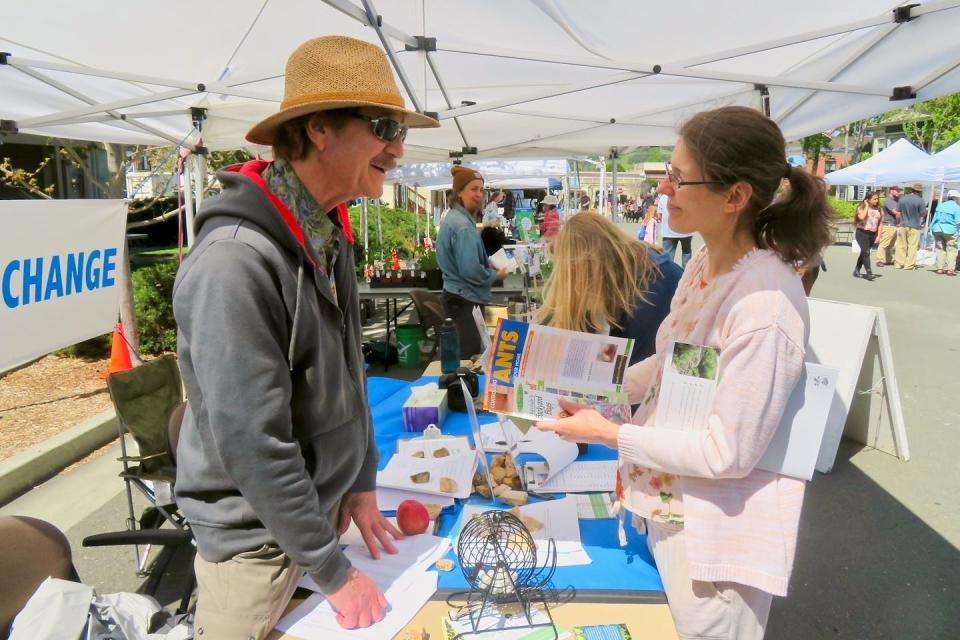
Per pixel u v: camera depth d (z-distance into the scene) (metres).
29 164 12.63
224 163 9.05
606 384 1.49
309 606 1.34
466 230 5.08
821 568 2.95
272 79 4.00
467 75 4.27
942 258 13.23
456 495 1.95
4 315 2.26
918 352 6.64
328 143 1.21
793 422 1.26
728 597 1.33
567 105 5.16
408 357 6.42
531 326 1.55
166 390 3.10
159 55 3.58
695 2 3.07
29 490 3.70
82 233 2.67
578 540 1.67
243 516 1.23
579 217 2.32
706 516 1.30
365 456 1.57
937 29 3.09
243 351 1.05
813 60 3.84
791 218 1.22
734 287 1.25
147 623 1.55
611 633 1.29
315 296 1.22
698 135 1.25
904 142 16.70
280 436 1.10
